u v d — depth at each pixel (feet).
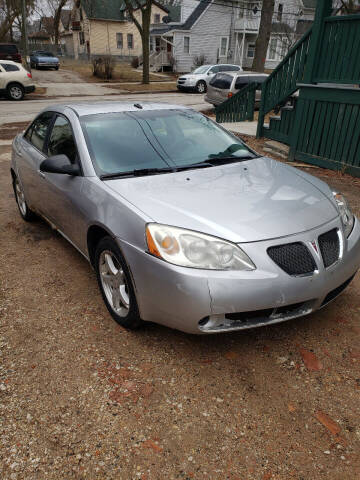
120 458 6.29
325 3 20.85
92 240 10.16
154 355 8.52
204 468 6.11
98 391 7.58
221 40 125.29
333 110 21.72
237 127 37.55
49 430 6.79
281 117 29.37
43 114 14.02
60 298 10.82
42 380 7.87
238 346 8.77
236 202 8.62
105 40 158.30
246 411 7.12
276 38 110.11
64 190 10.80
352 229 9.20
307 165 23.82
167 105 13.07
